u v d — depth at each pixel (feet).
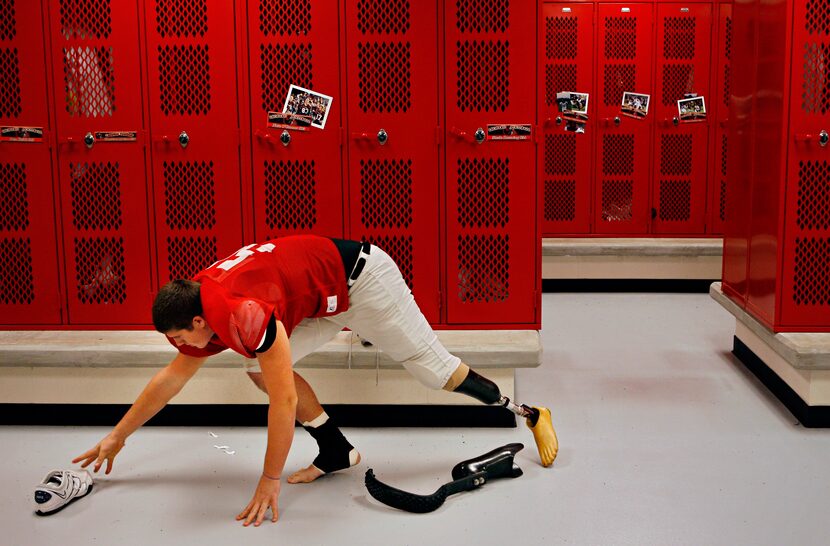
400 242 12.53
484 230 12.47
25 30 12.14
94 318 12.78
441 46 12.05
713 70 21.43
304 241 9.23
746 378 14.47
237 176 12.39
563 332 17.85
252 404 12.14
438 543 8.84
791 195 12.33
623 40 21.48
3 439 11.77
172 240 12.57
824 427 12.08
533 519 9.37
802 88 12.09
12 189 12.50
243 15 12.04
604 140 21.93
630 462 10.92
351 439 11.71
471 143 12.26
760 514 9.45
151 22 12.09
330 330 9.98
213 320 8.12
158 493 10.07
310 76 12.15
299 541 8.91
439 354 9.98
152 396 9.47
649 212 22.13
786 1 11.94
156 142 12.33
